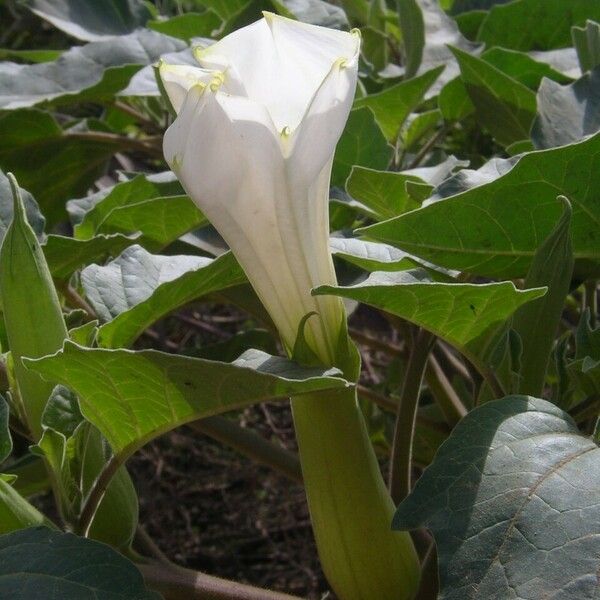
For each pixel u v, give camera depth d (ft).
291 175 1.45
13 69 2.81
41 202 3.26
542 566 1.40
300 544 4.60
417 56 2.78
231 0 3.19
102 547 1.49
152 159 4.28
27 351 1.70
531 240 1.82
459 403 2.52
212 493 4.69
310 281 1.53
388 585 1.63
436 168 2.20
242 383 1.52
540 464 1.49
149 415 1.60
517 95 2.52
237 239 1.50
